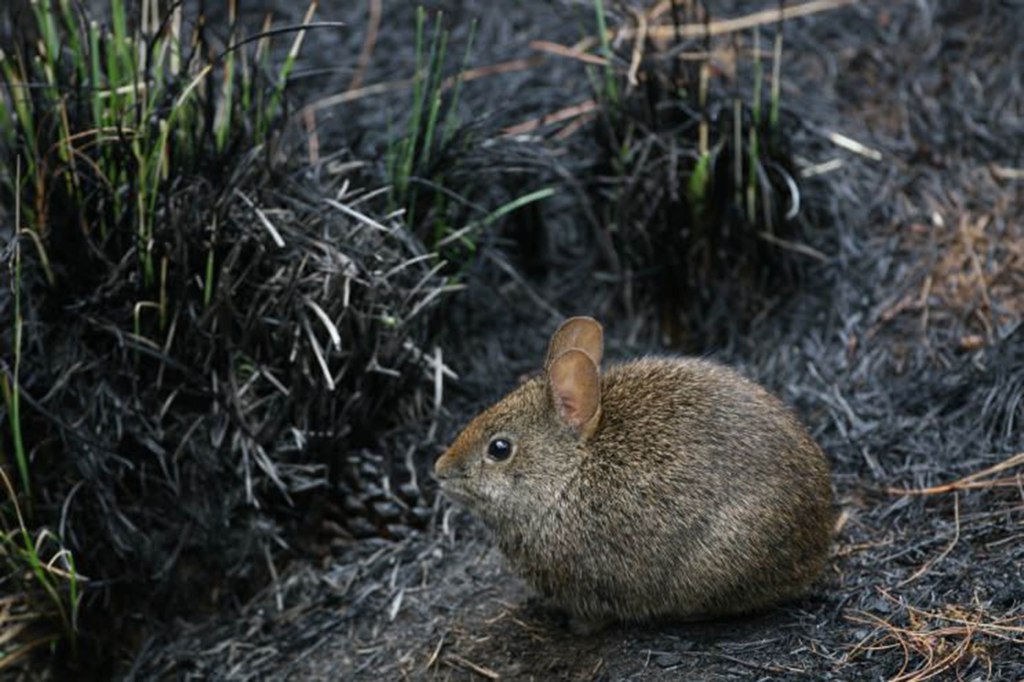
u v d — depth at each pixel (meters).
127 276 10.16
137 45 10.57
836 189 12.26
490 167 11.59
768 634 8.47
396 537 10.49
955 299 11.39
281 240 9.72
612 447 8.76
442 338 11.55
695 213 11.62
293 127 11.84
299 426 10.41
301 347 10.27
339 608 10.02
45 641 10.05
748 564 8.45
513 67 13.36
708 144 11.70
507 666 8.98
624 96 11.87
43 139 10.19
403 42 13.98
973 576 8.62
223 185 10.41
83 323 10.15
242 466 10.27
